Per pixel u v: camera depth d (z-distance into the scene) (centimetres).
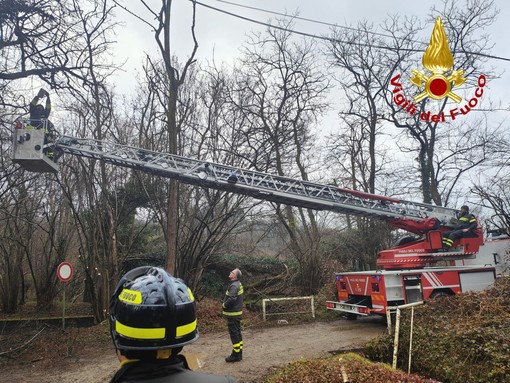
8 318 1248
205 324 1154
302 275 1493
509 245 1227
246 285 1533
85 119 1308
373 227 1817
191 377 152
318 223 1719
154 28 1194
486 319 730
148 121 1320
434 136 2072
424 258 1177
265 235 1825
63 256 1447
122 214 1406
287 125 1792
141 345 148
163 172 998
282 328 1146
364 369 571
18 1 923
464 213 1198
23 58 984
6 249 1399
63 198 1482
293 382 574
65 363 859
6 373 807
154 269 170
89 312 1359
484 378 591
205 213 1411
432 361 669
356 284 1153
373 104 2077
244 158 1422
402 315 830
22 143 876
